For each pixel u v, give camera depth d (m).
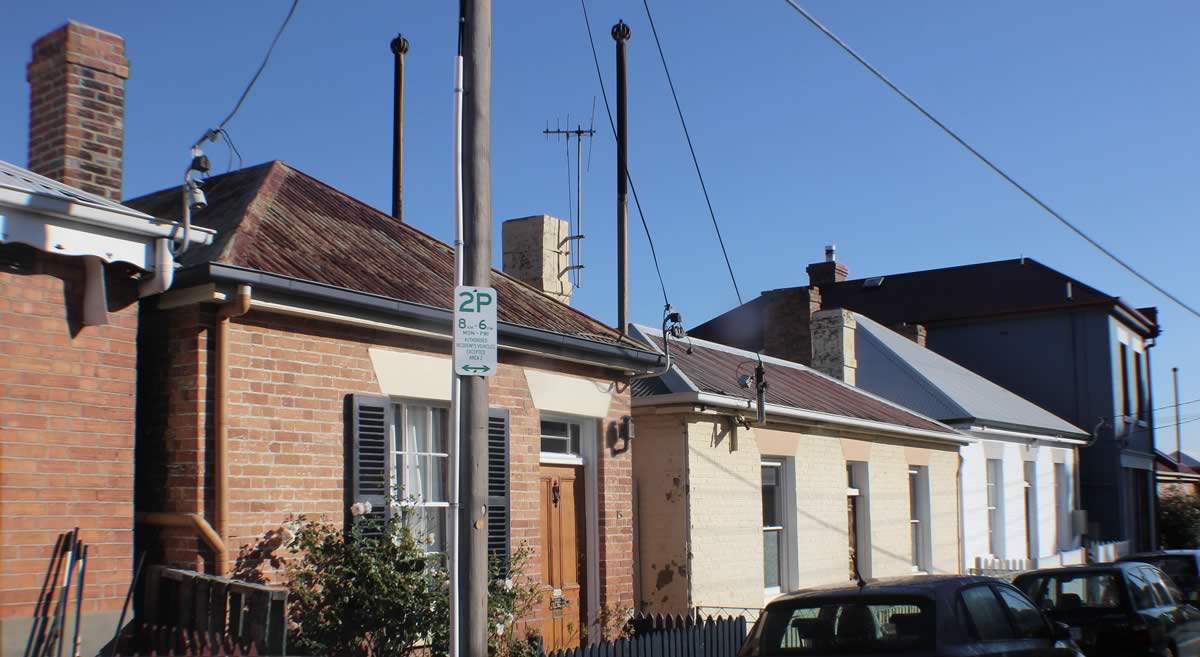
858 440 17.53
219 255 8.28
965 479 22.05
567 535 11.47
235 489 8.05
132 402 7.73
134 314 7.82
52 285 7.38
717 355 17.33
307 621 8.00
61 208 7.01
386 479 9.10
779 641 7.84
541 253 14.38
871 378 23.84
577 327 11.68
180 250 7.84
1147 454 34.56
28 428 7.16
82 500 7.39
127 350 7.74
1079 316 32.31
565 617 11.25
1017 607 8.72
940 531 20.38
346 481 8.84
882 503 18.11
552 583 11.16
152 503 8.09
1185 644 12.57
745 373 15.98
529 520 10.60
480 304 7.02
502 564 9.85
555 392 11.12
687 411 13.13
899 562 18.50
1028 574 12.42
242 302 7.94
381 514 9.02
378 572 8.23
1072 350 32.22
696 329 34.44
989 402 25.27
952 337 34.12
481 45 7.37
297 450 8.50
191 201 7.90
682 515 13.12
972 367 33.66
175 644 7.43
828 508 16.33
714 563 13.48
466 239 7.15
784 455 15.32
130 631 7.53
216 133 8.05
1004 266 34.47
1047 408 32.28
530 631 10.23
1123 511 31.11
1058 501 27.59
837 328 21.92
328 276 8.93
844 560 16.59
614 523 11.88
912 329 30.05
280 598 7.25
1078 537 27.67
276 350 8.46
